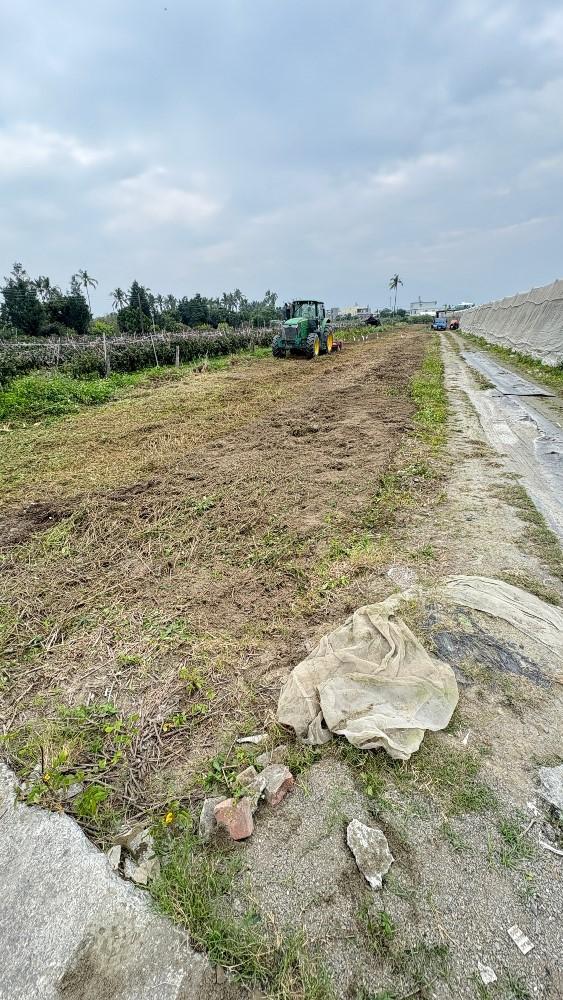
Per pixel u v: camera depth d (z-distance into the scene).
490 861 1.67
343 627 2.74
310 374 13.79
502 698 2.33
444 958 1.42
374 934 1.48
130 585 3.53
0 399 9.78
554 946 1.44
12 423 8.97
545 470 5.47
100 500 5.12
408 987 1.37
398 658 2.41
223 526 4.41
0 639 2.96
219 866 1.69
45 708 2.43
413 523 4.26
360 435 7.11
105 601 3.34
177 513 4.73
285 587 3.40
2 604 3.34
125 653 2.79
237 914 1.54
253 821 1.82
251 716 2.31
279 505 4.77
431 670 2.36
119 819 1.88
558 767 1.98
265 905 1.57
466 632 2.76
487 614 2.91
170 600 3.31
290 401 10.05
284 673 2.57
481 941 1.46
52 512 4.91
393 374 12.77
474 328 32.47
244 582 3.49
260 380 13.00
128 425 8.64
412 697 2.23
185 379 13.82
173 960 1.45
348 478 5.37
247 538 4.16
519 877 1.62
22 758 2.16
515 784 1.92
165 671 2.64
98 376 14.76
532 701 2.31
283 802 1.89
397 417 8.03
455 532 4.05
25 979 1.43
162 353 18.12
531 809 1.83
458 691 2.34
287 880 1.63
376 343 26.08
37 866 1.72
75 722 2.33
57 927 1.55
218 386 12.26
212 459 6.41
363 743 2.04
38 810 1.92
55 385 10.71
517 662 2.55
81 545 4.20
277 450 6.65
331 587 3.32
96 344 17.88
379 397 9.76
